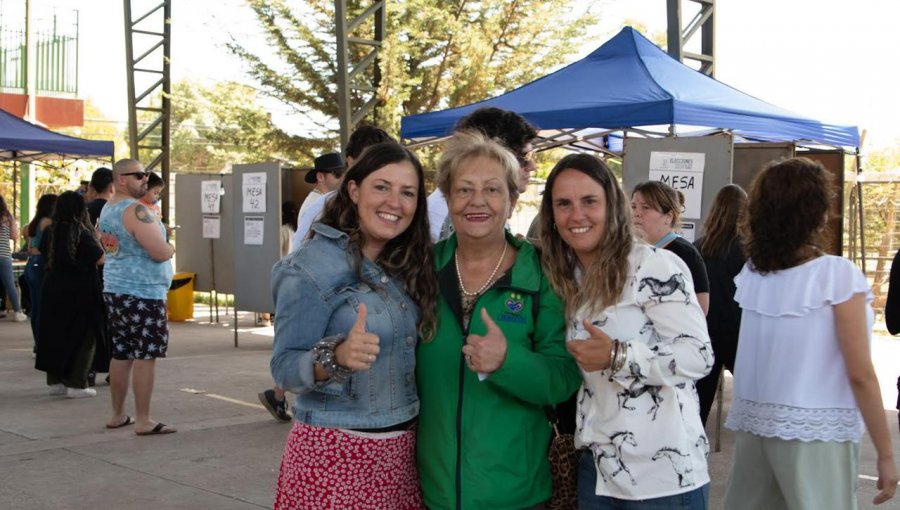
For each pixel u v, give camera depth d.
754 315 3.17
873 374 2.93
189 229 14.42
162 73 17.62
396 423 2.78
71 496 5.27
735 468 3.27
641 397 2.66
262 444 6.52
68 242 8.02
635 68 7.88
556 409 2.98
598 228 2.72
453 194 2.81
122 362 6.82
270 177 10.84
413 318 2.82
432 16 19.56
